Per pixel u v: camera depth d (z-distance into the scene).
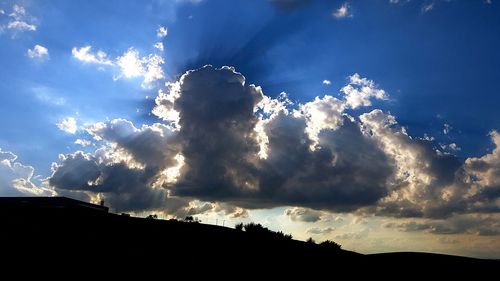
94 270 26.78
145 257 30.98
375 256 49.78
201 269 30.48
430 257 50.22
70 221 37.28
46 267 26.05
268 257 37.91
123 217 43.66
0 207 38.88
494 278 42.38
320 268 37.56
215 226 50.25
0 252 27.53
